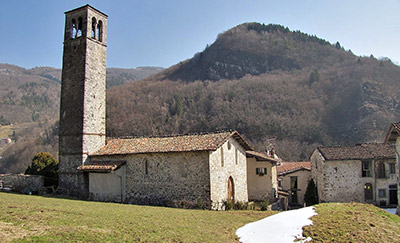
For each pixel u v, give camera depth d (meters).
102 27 28.83
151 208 18.62
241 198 26.42
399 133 20.05
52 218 12.46
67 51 27.55
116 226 12.20
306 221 13.05
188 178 21.59
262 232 12.42
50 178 28.67
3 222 11.14
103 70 28.41
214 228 13.64
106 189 24.08
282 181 41.03
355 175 32.56
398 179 22.12
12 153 77.50
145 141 25.58
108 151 25.45
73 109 26.45
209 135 23.70
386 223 13.60
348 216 13.85
